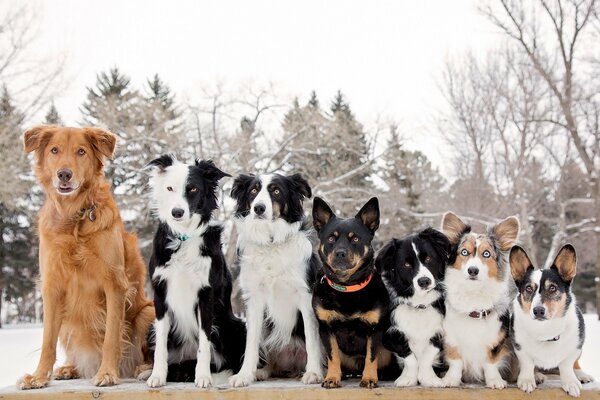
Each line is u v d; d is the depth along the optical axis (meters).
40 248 5.02
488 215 24.11
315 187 20.34
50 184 4.89
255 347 4.81
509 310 4.52
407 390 4.20
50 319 4.83
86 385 4.61
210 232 4.80
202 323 4.64
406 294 4.48
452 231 4.86
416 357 4.49
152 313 5.44
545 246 31.16
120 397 4.25
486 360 4.43
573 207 28.50
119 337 4.93
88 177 4.92
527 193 25.48
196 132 20.64
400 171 26.34
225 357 5.09
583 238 29.30
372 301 4.42
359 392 4.20
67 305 4.97
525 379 4.24
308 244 5.02
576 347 4.20
